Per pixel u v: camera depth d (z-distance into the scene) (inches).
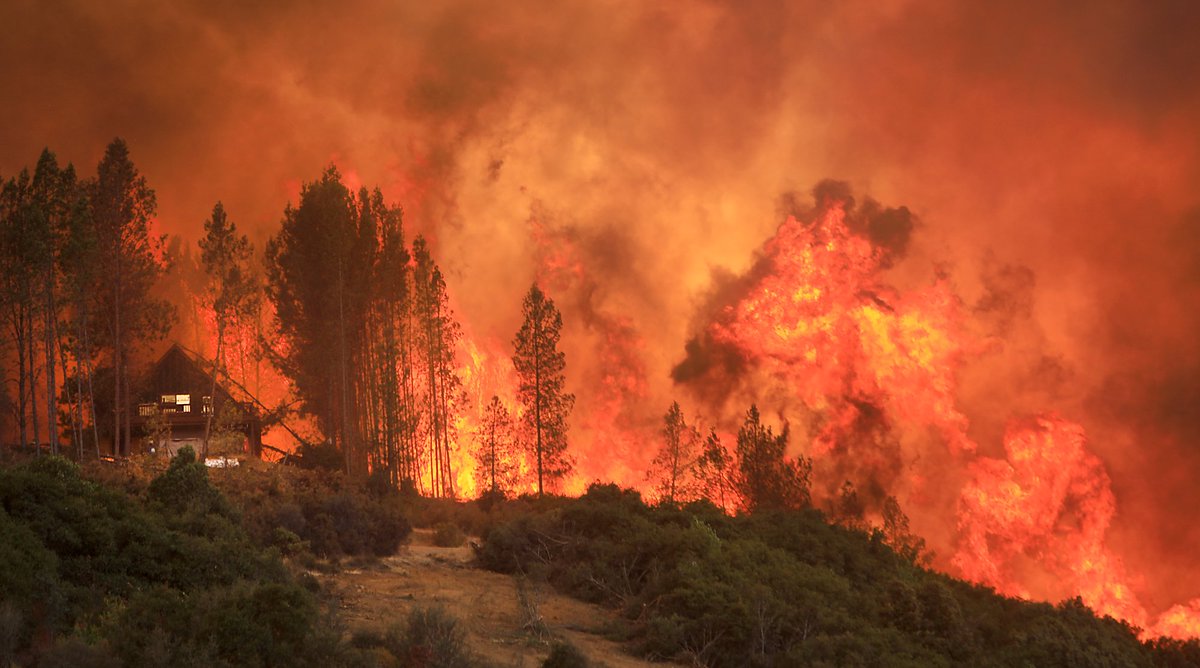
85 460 1800.0
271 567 963.3
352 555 1327.5
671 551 1243.2
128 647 647.8
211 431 2351.1
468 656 805.9
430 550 1480.1
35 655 656.4
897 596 1188.5
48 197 1796.3
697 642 1005.2
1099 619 1417.3
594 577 1240.8
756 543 1359.5
